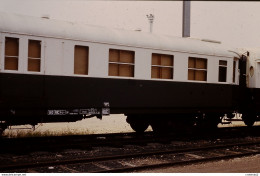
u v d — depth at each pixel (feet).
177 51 44.96
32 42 35.14
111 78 39.78
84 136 42.91
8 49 33.76
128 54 41.37
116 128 65.51
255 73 51.72
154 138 43.62
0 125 34.86
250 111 52.65
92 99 38.52
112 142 38.78
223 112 50.37
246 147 40.42
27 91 34.63
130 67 41.55
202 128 50.31
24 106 34.47
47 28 35.94
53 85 36.06
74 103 37.37
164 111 44.55
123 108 41.16
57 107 36.45
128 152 35.65
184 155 34.71
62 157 32.17
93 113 38.78
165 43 44.27
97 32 39.29
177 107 45.47
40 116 36.47
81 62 38.09
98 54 38.86
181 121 48.29
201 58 47.57
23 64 34.40
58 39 36.37
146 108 42.98
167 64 44.52
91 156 33.14
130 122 47.60
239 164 31.27
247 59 52.54
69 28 37.50
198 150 37.19
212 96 48.39
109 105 39.70
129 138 42.22
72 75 37.17
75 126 67.10
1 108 33.30
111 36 40.01
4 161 29.86
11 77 33.73
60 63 36.47
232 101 50.60
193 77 46.91
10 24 33.78
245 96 52.39
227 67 50.08
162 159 32.60
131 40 41.39
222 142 44.14
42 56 35.42
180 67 45.29
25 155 32.32
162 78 44.06
